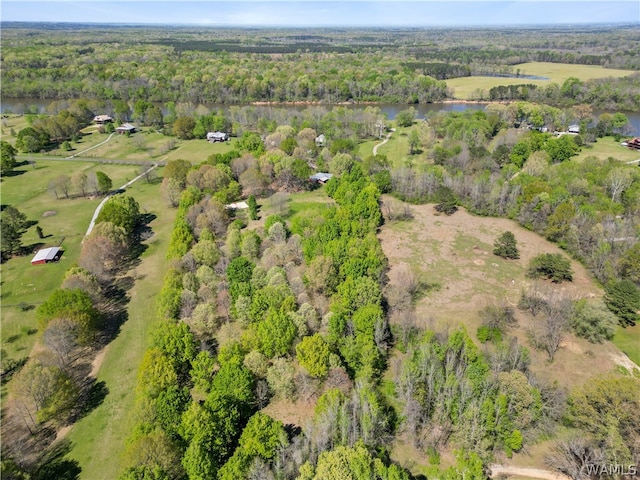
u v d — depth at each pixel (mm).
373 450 58375
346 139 197250
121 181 170000
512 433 61750
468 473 52969
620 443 56344
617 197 131750
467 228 128500
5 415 70188
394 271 107562
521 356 71562
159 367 68625
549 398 67250
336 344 76250
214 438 58562
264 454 57250
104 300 98375
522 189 135750
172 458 55406
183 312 86000
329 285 92500
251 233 109500
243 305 83000
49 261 113750
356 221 118125
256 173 148125
